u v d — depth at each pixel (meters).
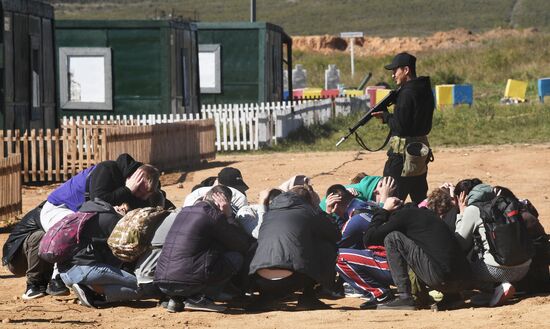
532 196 46.19
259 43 86.94
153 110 75.56
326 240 25.41
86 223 26.16
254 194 48.97
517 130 77.94
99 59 75.50
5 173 42.38
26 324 23.36
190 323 23.41
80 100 76.12
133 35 75.31
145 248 25.73
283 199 25.42
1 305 26.50
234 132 74.88
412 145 30.94
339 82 145.50
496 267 24.97
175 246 24.84
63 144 55.88
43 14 59.81
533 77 142.00
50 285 27.78
